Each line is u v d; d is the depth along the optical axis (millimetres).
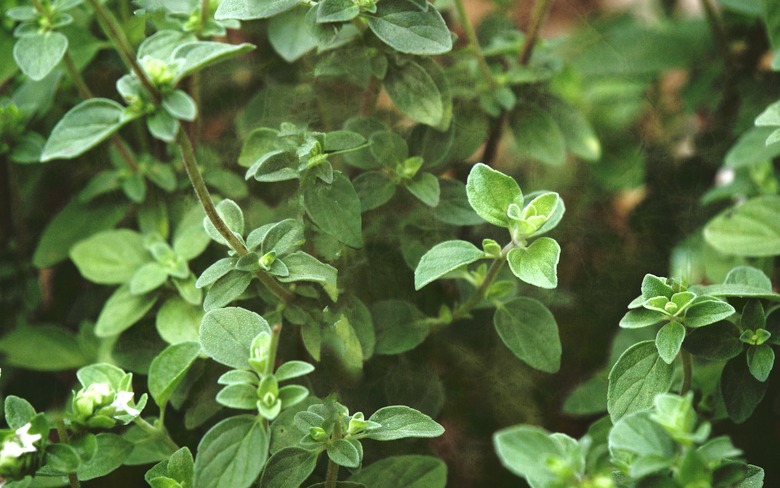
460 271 583
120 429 596
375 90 596
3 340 621
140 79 514
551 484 499
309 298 575
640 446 507
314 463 537
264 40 622
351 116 608
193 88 618
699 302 538
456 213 590
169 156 640
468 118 615
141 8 597
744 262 620
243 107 631
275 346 513
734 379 552
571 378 613
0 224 655
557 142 626
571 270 628
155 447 576
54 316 642
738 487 531
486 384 607
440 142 591
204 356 582
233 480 519
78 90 641
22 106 617
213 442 521
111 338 606
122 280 605
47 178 652
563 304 620
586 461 508
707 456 508
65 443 529
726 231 609
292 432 555
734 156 634
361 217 580
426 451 599
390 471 575
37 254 628
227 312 532
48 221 656
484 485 603
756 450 606
